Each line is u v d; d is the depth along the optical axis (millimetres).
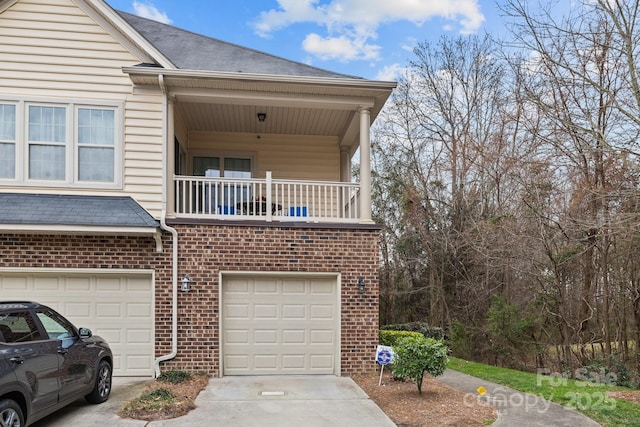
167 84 8469
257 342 8516
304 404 6500
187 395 6816
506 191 15844
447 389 7492
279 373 8500
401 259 20016
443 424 5586
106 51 8516
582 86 10781
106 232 7875
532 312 12945
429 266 18703
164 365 8156
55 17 8430
